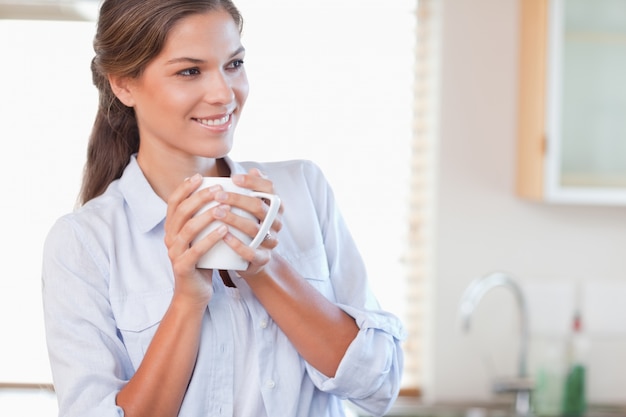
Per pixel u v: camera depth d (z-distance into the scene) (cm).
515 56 388
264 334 144
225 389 142
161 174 150
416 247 401
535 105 367
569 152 360
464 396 392
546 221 394
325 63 379
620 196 360
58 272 144
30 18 373
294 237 155
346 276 161
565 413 348
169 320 134
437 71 389
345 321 146
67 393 138
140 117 148
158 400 135
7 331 382
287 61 377
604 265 396
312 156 380
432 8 394
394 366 154
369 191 387
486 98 389
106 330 143
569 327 385
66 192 379
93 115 376
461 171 391
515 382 355
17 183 379
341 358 143
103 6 142
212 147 137
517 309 389
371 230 389
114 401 136
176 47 133
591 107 359
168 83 135
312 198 162
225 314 143
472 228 392
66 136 378
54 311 143
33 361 383
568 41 358
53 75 376
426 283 399
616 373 359
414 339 402
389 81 385
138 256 146
